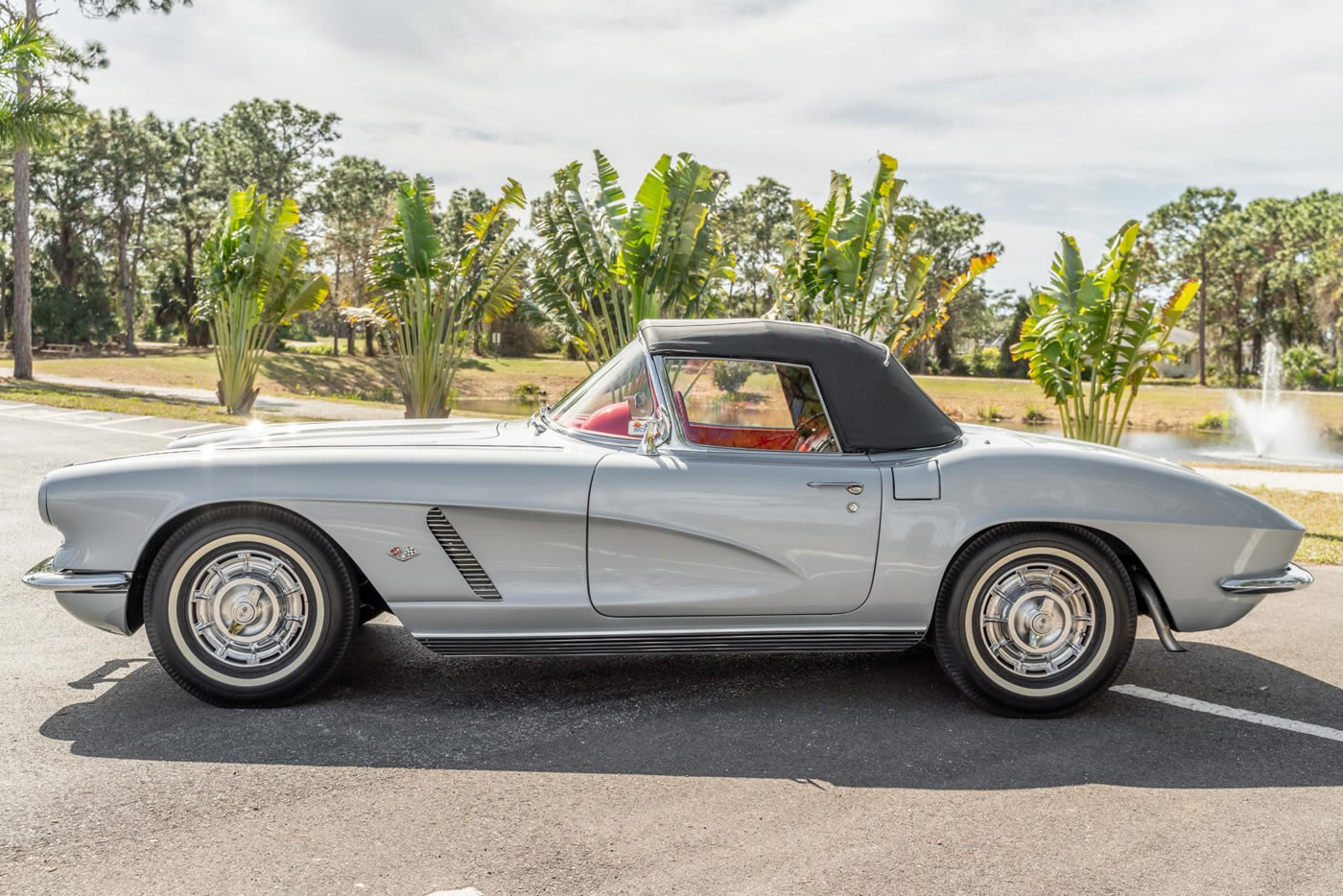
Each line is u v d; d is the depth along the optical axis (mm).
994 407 40875
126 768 3236
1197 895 2529
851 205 12781
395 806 3000
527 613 3805
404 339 18688
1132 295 12109
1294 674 4461
